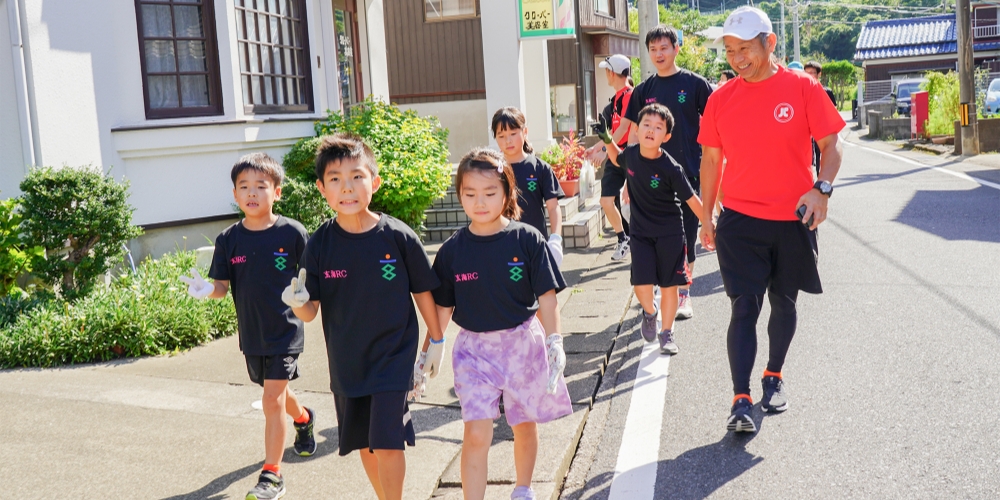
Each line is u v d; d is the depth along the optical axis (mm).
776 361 4586
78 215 6691
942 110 23672
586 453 4238
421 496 3721
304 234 4055
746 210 4375
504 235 3486
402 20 18719
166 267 7578
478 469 3340
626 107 6828
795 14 48188
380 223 3371
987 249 8305
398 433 3258
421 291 3436
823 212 4141
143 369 5832
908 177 15188
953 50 44375
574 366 5461
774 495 3592
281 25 10078
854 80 64125
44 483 3945
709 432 4344
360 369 3346
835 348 5527
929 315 6113
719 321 6453
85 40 8180
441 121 18859
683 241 5629
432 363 3490
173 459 4227
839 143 4297
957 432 4070
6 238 6625
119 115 8508
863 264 8016
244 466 4137
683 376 5250
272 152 9812
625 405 4848
